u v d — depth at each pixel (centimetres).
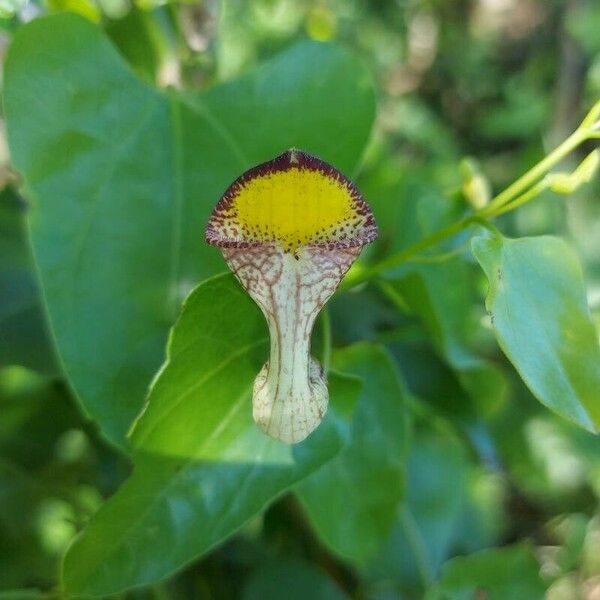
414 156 38
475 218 10
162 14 12
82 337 10
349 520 12
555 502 22
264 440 10
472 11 47
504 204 12
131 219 11
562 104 33
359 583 15
